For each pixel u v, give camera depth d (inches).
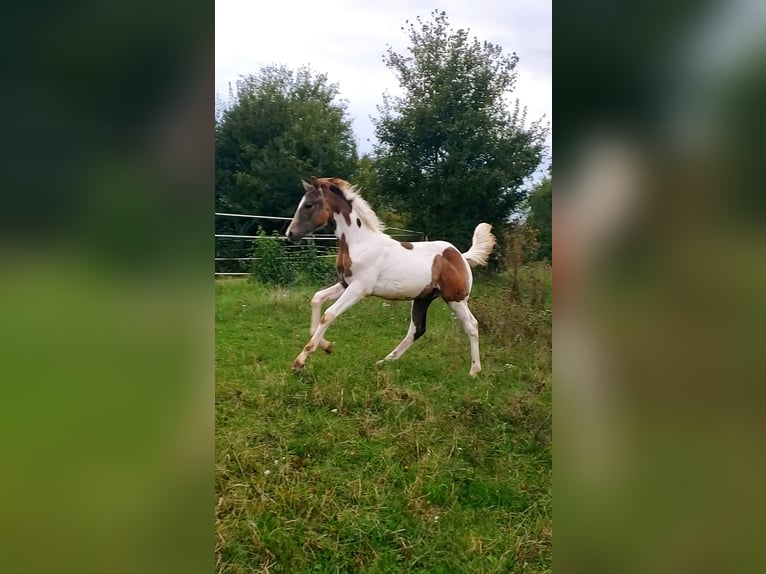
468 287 137.3
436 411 120.7
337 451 109.1
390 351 139.1
